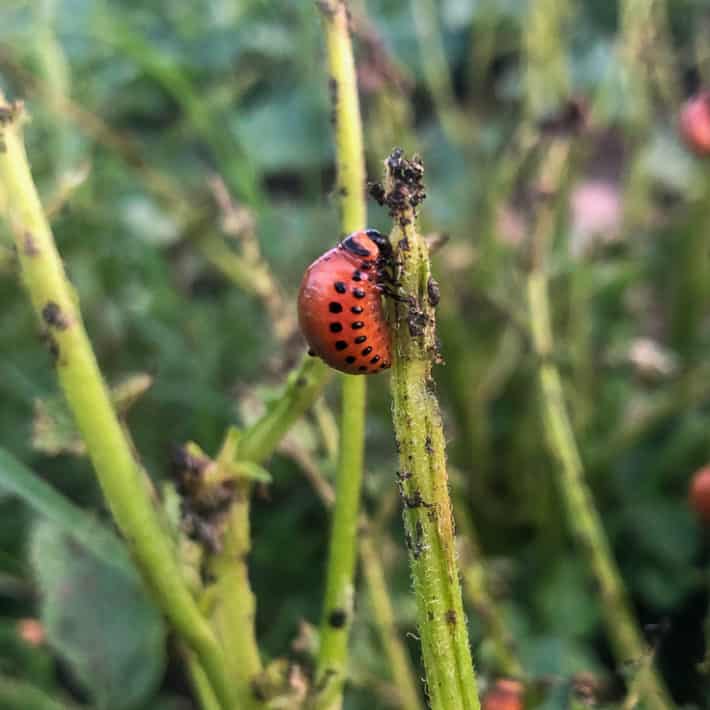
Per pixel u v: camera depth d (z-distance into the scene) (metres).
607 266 0.12
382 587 0.08
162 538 0.05
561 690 0.06
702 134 0.11
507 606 0.10
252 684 0.06
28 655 0.09
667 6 0.18
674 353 0.13
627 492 0.11
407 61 0.17
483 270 0.13
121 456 0.05
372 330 0.05
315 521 0.11
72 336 0.05
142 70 0.14
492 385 0.12
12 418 0.12
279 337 0.08
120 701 0.08
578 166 0.11
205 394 0.11
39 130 0.12
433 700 0.05
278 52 0.15
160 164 0.15
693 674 0.10
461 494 0.09
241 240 0.08
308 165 0.15
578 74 0.17
